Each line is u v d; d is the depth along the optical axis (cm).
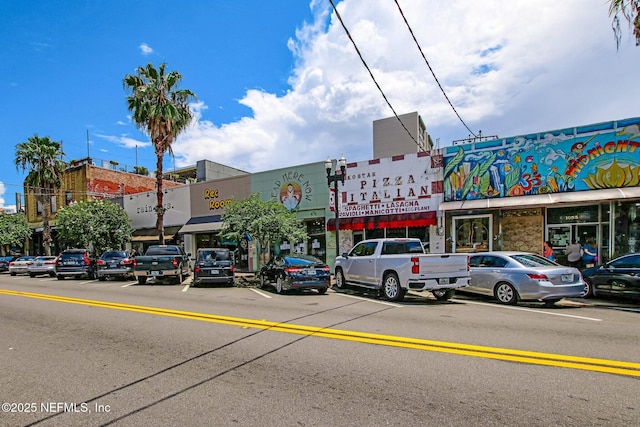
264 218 1636
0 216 3609
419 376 473
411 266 1059
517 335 676
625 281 1055
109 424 357
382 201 1869
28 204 3966
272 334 693
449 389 432
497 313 909
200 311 945
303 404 395
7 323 830
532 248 1553
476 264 1170
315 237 2111
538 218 1549
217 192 2506
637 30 900
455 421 355
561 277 1004
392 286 1137
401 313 909
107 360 553
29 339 684
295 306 1029
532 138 1533
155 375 488
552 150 1492
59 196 3497
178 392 431
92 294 1328
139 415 374
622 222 1388
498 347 597
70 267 2044
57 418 371
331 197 2028
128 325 786
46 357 571
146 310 966
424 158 1769
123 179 3616
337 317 858
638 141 1345
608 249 1407
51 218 3534
